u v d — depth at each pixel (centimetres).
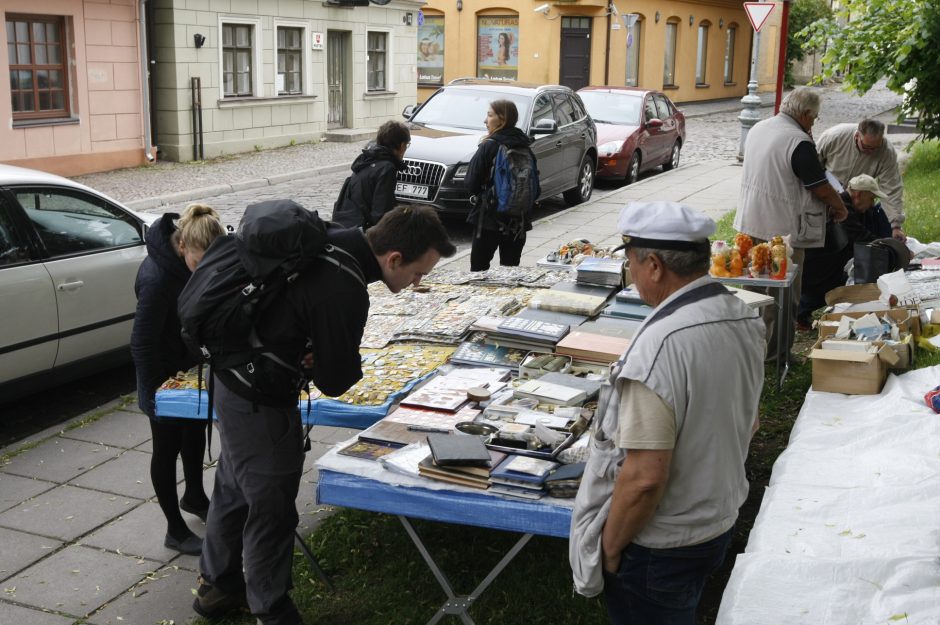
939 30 1053
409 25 2269
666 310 242
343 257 294
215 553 355
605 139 1491
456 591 379
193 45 1650
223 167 1617
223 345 302
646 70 3198
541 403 367
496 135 711
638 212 246
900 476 366
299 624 330
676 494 243
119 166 1567
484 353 430
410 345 455
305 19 1911
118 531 436
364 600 375
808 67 4538
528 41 2902
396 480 314
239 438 312
